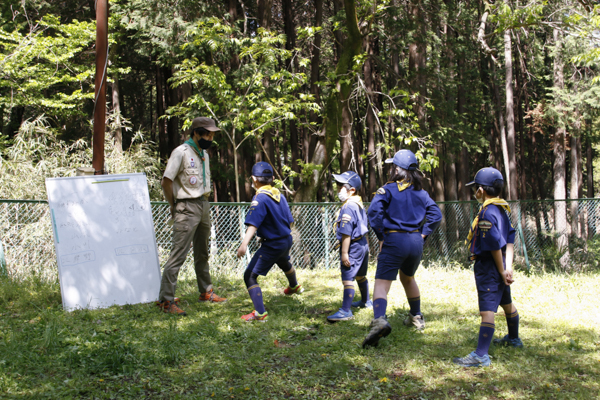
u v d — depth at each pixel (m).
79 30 13.08
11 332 3.80
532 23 10.48
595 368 3.50
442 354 3.76
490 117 23.03
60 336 3.82
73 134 15.95
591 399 2.92
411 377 3.33
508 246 3.71
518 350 3.86
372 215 4.09
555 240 12.37
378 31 12.16
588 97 17.73
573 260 11.57
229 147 14.30
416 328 4.46
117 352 3.38
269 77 11.59
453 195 17.16
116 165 12.49
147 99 26.67
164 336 3.94
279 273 7.80
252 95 10.06
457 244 10.73
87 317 4.50
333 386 3.17
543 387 3.15
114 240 5.19
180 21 11.33
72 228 4.98
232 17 13.09
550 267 10.81
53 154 12.11
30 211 6.74
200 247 5.39
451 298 5.96
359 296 6.08
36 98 13.15
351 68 11.33
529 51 18.48
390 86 19.45
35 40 12.50
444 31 17.03
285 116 10.25
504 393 3.04
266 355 3.72
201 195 5.09
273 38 9.85
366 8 10.91
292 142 18.70
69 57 13.24
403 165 4.18
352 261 4.89
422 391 3.11
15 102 12.88
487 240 3.57
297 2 19.53
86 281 4.95
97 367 3.25
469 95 18.20
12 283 5.68
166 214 7.45
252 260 4.79
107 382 3.07
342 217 4.85
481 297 3.66
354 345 3.96
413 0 13.05
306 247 8.84
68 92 15.69
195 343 3.87
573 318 4.96
